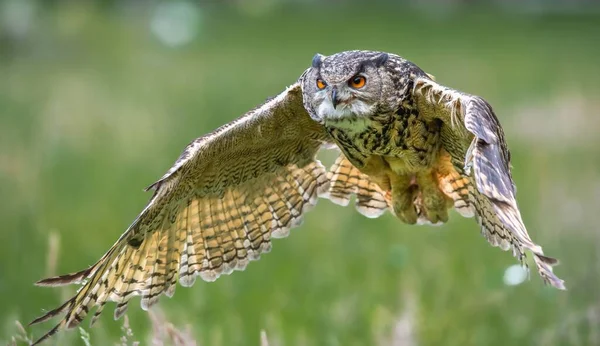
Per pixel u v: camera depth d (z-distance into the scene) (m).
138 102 25.61
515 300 11.99
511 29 47.44
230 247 9.27
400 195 9.13
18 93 26.64
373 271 13.21
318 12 53.84
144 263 8.84
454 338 11.30
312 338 11.54
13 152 19.34
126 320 8.74
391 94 8.58
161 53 37.00
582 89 29.53
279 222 9.45
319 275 13.41
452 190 9.01
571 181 17.27
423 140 8.68
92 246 14.21
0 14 35.53
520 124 23.98
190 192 8.99
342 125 8.72
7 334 10.47
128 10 46.38
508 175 7.08
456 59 37.44
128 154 19.95
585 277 12.12
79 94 26.47
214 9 52.66
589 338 10.51
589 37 44.78
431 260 13.51
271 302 12.39
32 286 12.61
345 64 8.63
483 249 14.26
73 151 20.09
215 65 34.59
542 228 14.26
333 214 15.77
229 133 8.68
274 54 38.59
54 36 36.44
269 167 9.32
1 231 14.52
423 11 54.91
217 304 12.10
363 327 11.63
